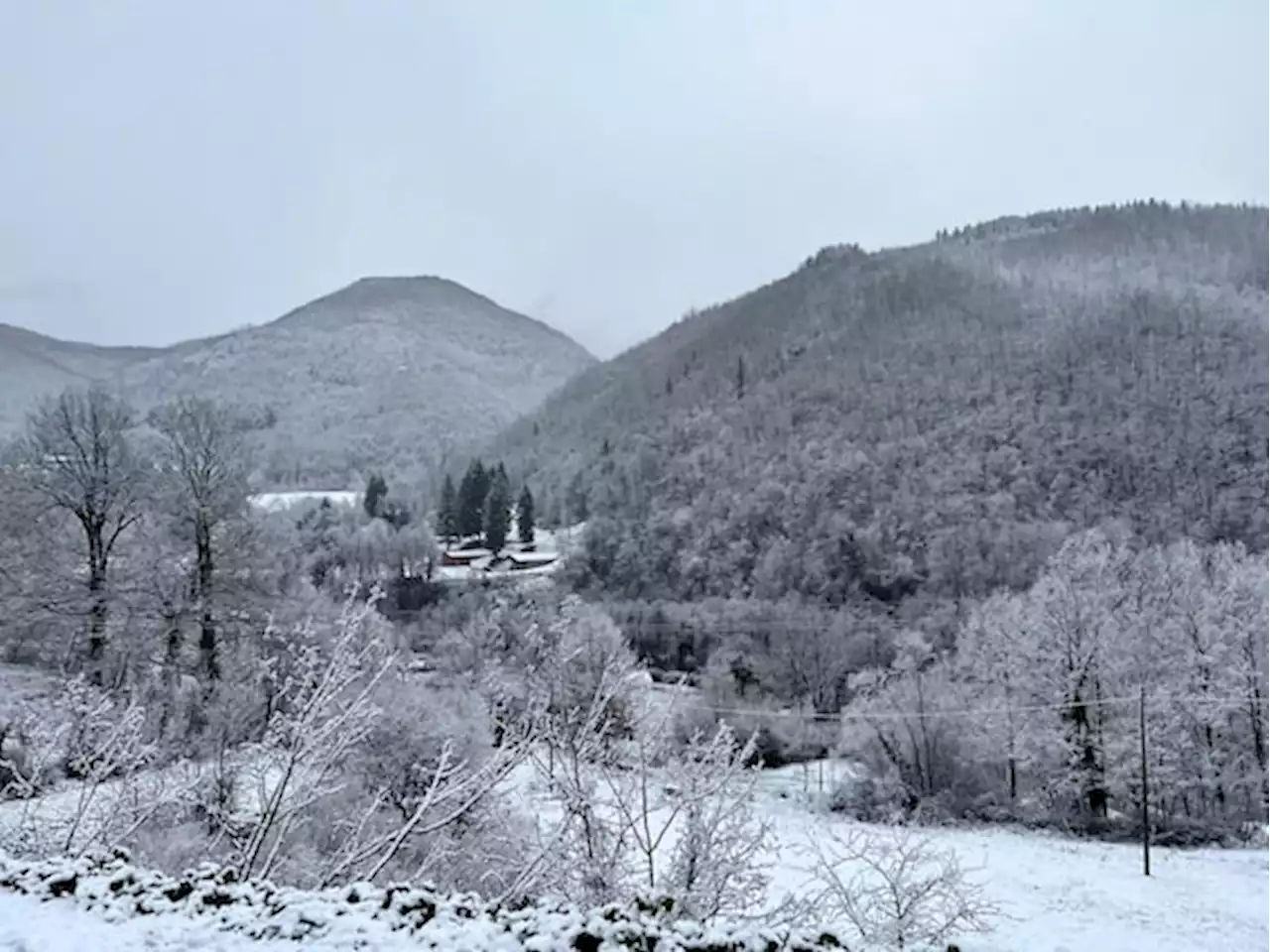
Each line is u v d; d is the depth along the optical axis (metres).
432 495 159.62
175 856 14.65
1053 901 30.53
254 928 8.74
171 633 35.28
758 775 13.55
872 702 56.28
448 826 14.48
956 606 80.94
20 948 8.15
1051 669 51.44
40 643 35.88
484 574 101.88
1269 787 48.78
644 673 19.88
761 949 8.59
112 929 8.76
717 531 111.62
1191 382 137.00
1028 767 51.19
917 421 143.12
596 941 8.27
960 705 54.12
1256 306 185.25
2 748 16.62
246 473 46.78
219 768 15.61
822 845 26.11
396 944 8.30
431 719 20.19
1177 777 47.56
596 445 175.62
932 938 13.62
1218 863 38.19
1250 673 49.69
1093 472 118.00
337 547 93.50
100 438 38.78
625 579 107.94
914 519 107.19
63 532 39.81
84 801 13.47
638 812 14.53
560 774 14.64
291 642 18.50
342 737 12.98
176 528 38.22
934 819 49.00
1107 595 53.28
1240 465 111.50
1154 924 28.20
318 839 17.11
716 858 12.84
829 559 100.31
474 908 9.29
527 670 15.76
